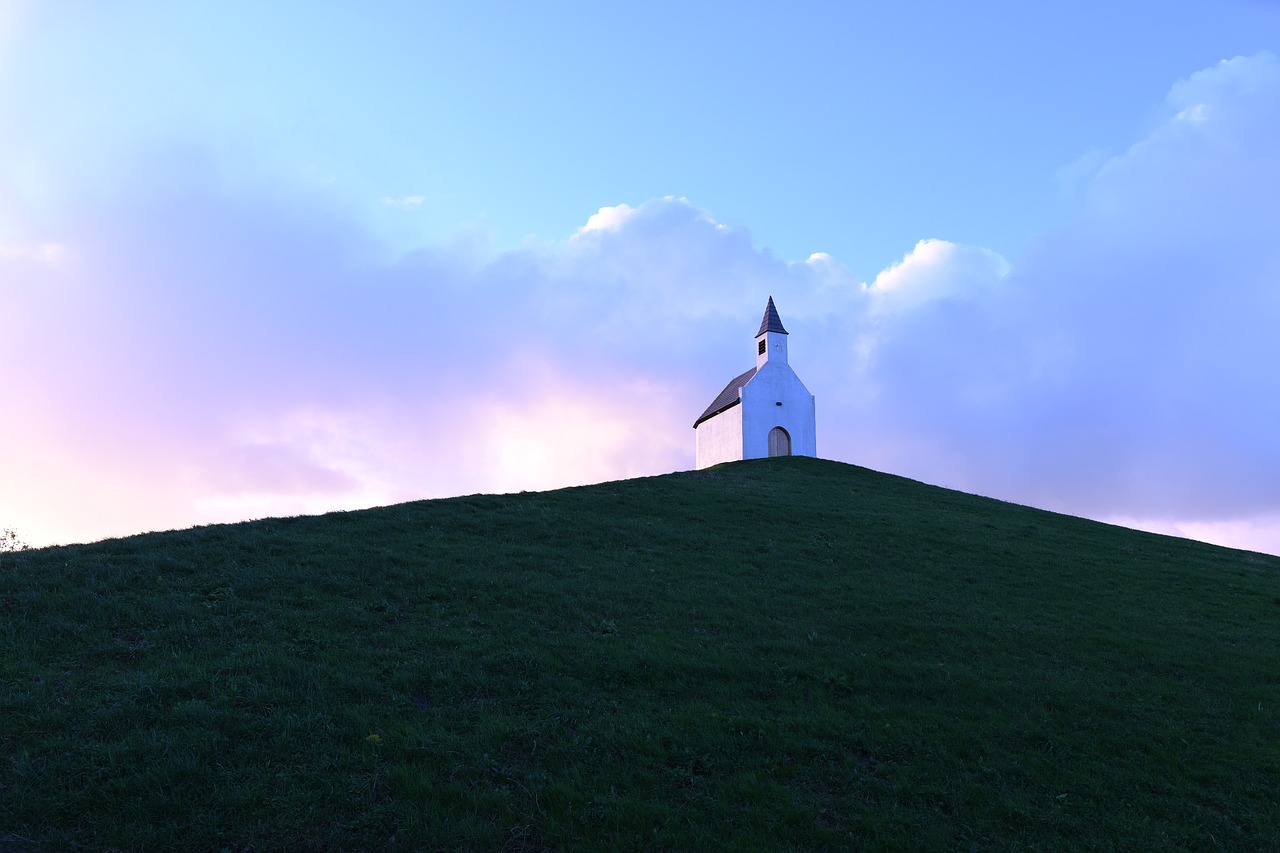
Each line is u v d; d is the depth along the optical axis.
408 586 22.25
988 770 15.10
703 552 29.47
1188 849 13.38
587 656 18.31
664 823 12.54
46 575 20.59
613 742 14.62
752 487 44.44
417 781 12.90
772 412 66.00
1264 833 13.93
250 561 23.03
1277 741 17.52
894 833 12.98
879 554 31.36
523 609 21.28
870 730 16.11
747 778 13.95
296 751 13.43
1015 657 21.25
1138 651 22.33
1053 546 35.53
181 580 21.08
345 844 11.50
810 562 29.23
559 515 32.94
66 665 16.03
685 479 45.88
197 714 14.00
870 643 21.36
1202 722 18.11
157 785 12.18
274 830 11.56
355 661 16.98
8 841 10.77
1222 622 26.19
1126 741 16.84
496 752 14.05
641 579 25.06
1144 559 34.66
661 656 18.67
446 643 18.50
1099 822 13.89
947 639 22.09
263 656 16.64
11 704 14.02
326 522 28.52
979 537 35.75
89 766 12.45
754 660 19.14
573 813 12.56
